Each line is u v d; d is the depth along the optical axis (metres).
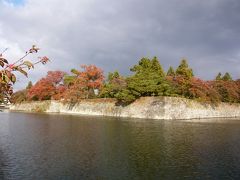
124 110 72.88
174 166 21.27
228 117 75.31
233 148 27.95
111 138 33.53
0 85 5.98
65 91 92.38
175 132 39.28
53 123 51.81
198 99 69.94
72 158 23.50
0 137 34.34
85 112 83.94
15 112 92.56
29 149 26.98
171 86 70.81
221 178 18.52
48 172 19.47
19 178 18.17
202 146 28.84
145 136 35.28
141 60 76.88
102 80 88.56
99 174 19.09
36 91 97.88
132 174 19.19
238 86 83.50
